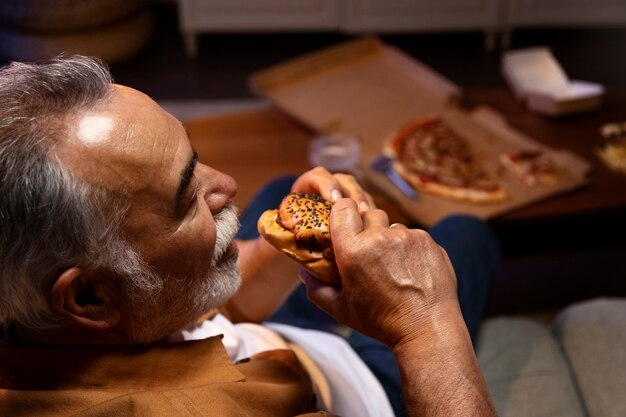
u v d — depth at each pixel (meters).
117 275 0.92
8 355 0.94
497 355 1.38
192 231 0.97
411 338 0.96
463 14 2.87
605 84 2.75
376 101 1.93
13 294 0.88
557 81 1.99
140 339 1.01
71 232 0.86
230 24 2.89
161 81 2.80
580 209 1.63
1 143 0.82
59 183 0.83
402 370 0.97
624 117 1.88
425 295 0.97
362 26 2.88
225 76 2.84
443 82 1.94
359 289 0.98
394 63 2.05
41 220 0.83
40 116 0.85
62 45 2.70
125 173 0.88
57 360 0.95
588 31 3.04
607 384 1.32
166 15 3.20
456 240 1.46
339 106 1.91
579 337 1.41
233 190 1.06
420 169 1.72
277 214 1.07
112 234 0.89
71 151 0.85
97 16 2.72
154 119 0.92
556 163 1.74
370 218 1.03
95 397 0.92
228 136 1.85
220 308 1.26
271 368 1.13
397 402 1.28
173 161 0.93
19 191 0.82
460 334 0.96
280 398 1.06
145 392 0.94
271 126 1.88
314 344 1.28
